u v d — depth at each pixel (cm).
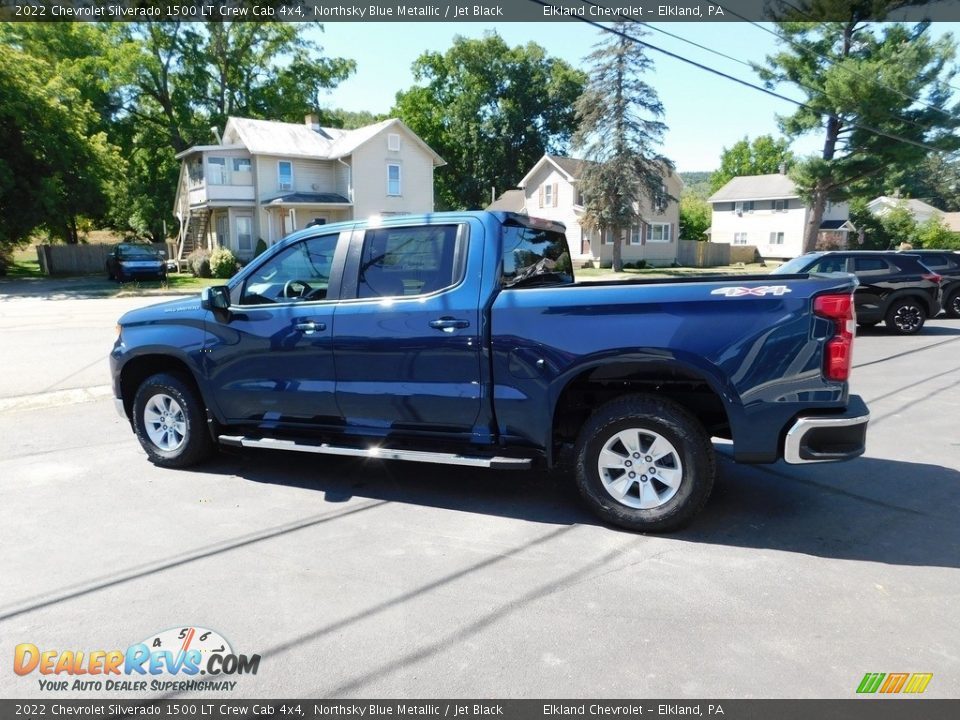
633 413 406
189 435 535
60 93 3159
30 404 777
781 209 5047
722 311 384
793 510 448
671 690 263
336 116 5325
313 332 478
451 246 450
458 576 358
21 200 3009
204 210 3800
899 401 764
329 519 438
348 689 267
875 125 2903
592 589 343
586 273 3622
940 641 294
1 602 333
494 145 5756
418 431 461
